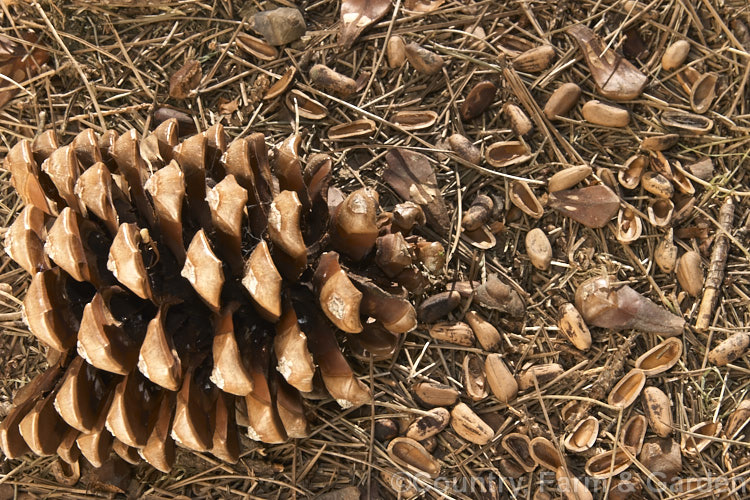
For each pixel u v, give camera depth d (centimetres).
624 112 79
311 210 75
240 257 71
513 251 79
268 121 80
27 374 78
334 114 80
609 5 81
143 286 69
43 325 69
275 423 71
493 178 80
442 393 77
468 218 79
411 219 76
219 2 81
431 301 77
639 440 77
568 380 78
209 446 71
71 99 80
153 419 72
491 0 81
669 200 79
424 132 80
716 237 79
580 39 80
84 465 76
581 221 79
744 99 81
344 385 72
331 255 72
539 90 81
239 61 81
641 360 78
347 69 81
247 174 72
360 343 75
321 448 77
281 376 73
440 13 81
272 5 81
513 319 78
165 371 69
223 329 70
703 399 78
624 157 80
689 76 80
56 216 72
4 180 79
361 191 73
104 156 74
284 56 81
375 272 75
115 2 80
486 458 78
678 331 78
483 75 81
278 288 69
